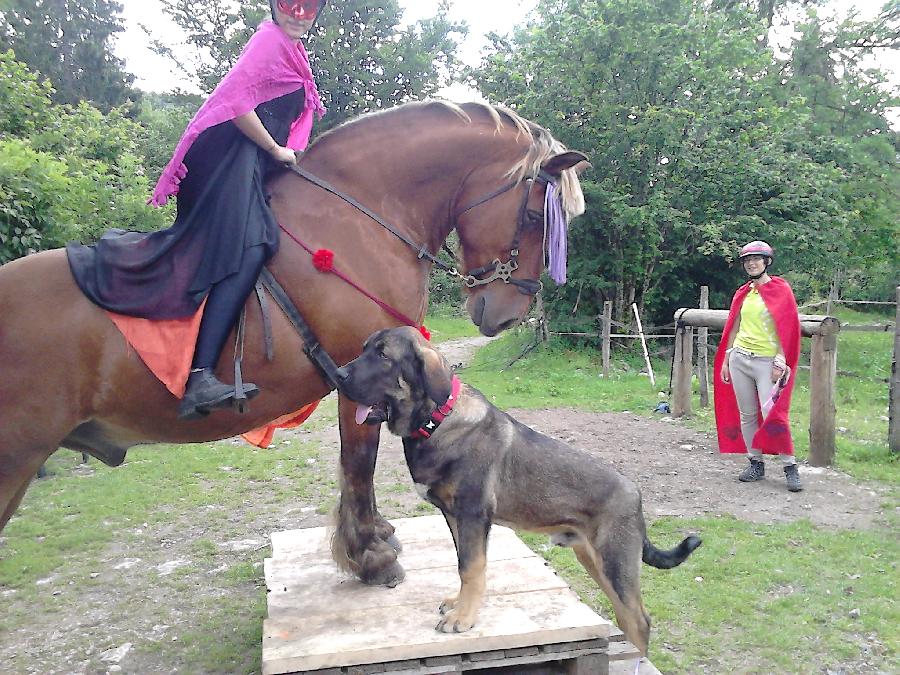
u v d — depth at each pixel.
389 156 3.34
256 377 3.01
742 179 14.93
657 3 14.76
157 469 7.39
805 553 4.97
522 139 3.44
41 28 33.53
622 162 15.04
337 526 3.56
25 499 6.43
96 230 10.10
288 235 3.09
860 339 18.16
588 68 14.67
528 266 3.49
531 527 3.23
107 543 5.39
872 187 19.39
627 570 3.16
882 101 21.08
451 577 3.62
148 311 2.84
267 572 3.75
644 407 10.42
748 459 7.54
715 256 15.48
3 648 3.85
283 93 3.13
